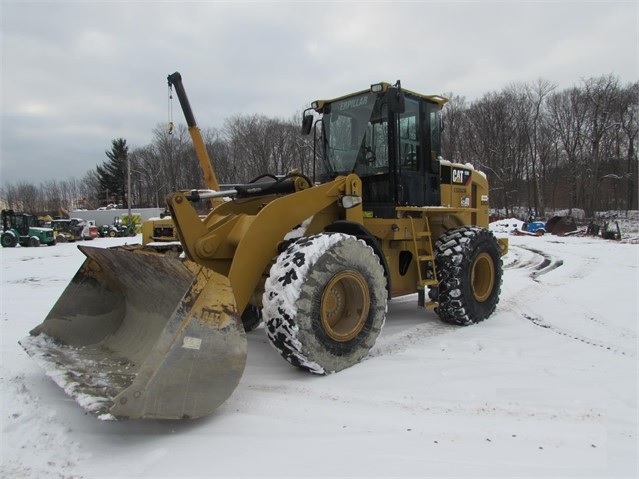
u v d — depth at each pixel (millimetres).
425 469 2326
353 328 3801
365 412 2990
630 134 42969
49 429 2791
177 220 3723
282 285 3400
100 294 4031
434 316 5668
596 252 13133
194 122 5496
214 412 3008
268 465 2383
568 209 43312
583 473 2289
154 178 62125
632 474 2281
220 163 48812
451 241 5172
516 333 4840
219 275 2975
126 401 2455
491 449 2533
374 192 5000
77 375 3008
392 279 4973
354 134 5102
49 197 86500
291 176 4441
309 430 2766
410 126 5164
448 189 5766
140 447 2590
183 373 2672
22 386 3445
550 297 6695
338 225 4301
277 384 3449
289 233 3906
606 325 5090
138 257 3322
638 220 35344
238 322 2934
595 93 43312
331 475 2279
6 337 4961
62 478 2312
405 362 3910
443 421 2865
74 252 18875
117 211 48281
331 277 3578
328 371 3605
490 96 46969
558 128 45000
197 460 2445
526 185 46750
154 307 3584
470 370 3717
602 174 43125
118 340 3760
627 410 2994
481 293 5422
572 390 3309
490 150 45656
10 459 2486
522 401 3137
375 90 4785
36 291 8516
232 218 4039
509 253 13344
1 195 83938
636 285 7590
